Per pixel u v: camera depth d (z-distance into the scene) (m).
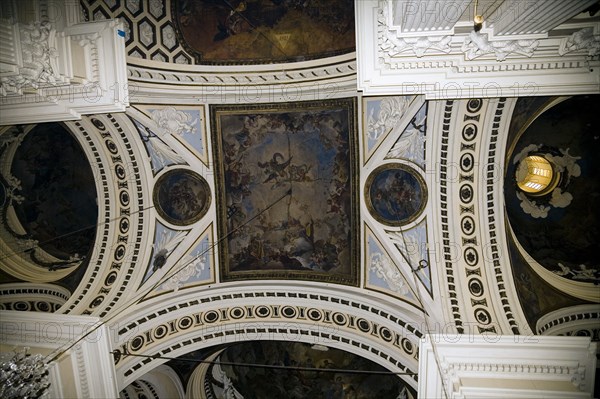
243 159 9.26
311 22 8.49
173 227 9.44
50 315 8.06
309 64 8.66
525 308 7.45
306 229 9.45
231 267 9.75
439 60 6.04
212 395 12.03
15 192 9.87
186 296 9.35
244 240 9.66
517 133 7.56
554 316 7.47
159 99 8.66
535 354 6.77
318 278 9.53
